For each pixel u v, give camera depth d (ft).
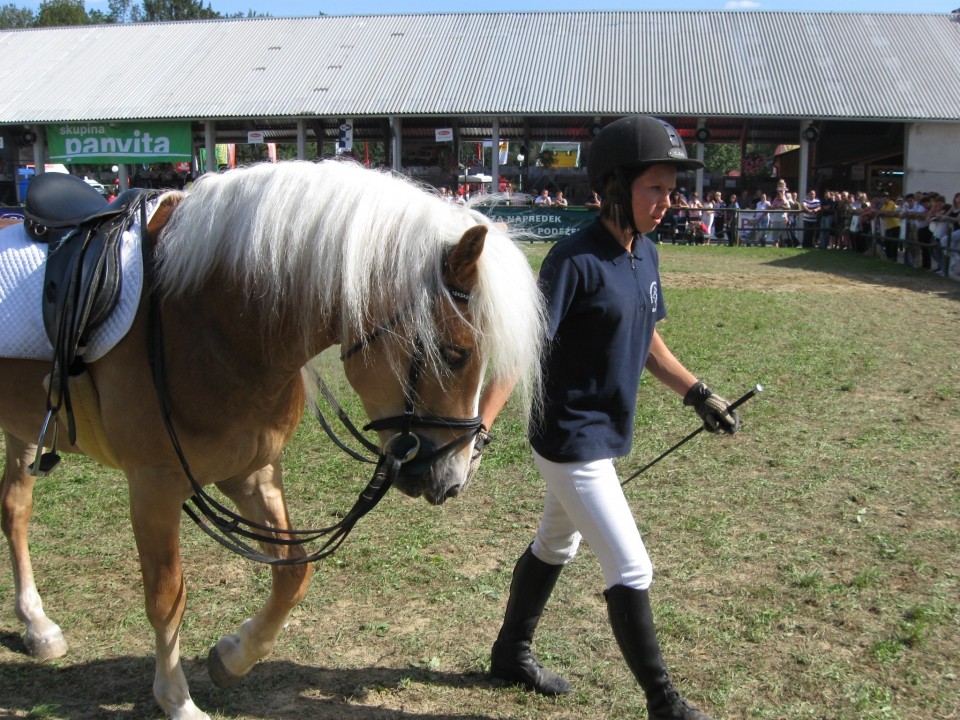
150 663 9.85
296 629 10.44
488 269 6.97
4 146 88.33
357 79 87.86
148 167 97.35
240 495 8.79
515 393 7.69
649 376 22.25
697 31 93.40
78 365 7.83
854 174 87.25
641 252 8.14
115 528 13.33
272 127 90.02
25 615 10.14
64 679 9.55
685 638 10.10
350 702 9.05
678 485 14.90
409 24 98.48
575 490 7.82
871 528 13.10
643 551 7.93
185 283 7.56
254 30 99.35
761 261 55.72
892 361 24.77
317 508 14.11
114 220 8.19
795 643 9.99
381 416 7.44
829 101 80.23
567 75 86.17
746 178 88.07
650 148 7.34
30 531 13.15
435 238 7.14
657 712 7.93
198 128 89.71
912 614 10.53
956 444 17.08
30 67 93.81
